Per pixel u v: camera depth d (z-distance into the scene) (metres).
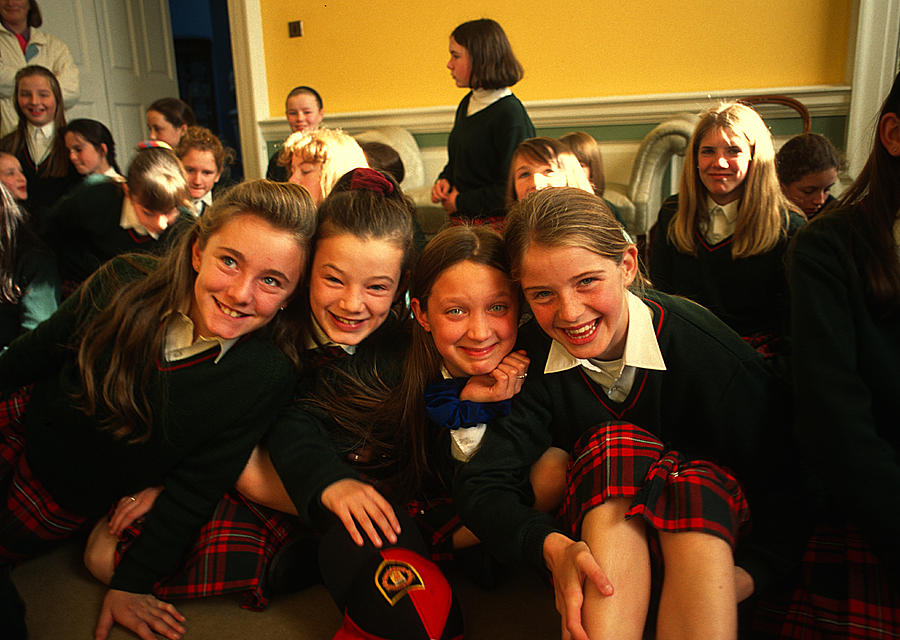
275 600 1.34
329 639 1.22
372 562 1.09
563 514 1.13
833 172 2.28
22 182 2.69
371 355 1.39
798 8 3.64
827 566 1.08
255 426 1.27
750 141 1.73
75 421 1.27
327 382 1.37
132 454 1.27
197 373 1.22
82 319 1.33
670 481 1.03
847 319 1.03
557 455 1.29
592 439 1.12
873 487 1.00
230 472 1.27
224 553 1.28
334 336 1.29
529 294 1.10
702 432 1.21
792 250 1.10
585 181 2.13
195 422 1.23
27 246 1.97
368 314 1.27
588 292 1.06
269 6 4.48
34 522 1.34
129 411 1.23
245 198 1.17
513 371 1.19
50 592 1.35
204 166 2.84
